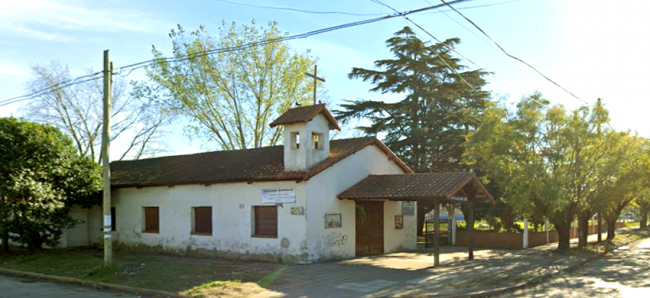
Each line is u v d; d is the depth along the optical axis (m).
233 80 31.45
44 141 18.14
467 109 26.61
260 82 31.66
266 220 16.70
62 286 12.53
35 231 17.81
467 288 10.95
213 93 31.42
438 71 27.53
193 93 31.00
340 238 16.81
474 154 19.72
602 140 18.64
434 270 13.96
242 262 16.11
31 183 17.12
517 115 19.05
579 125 18.31
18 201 17.69
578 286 11.51
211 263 15.82
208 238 18.06
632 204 30.09
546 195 17.47
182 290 11.01
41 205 17.55
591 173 19.12
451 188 14.84
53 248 21.06
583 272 14.20
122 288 11.70
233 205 17.42
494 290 10.65
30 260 16.50
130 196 21.25
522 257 17.58
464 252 19.64
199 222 18.73
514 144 18.67
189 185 18.94
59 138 19.69
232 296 10.32
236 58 31.02
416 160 26.55
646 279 12.62
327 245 16.19
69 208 20.16
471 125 26.72
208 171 19.28
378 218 19.00
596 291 10.74
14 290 11.94
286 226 15.84
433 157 26.47
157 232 20.03
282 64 32.16
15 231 17.42
